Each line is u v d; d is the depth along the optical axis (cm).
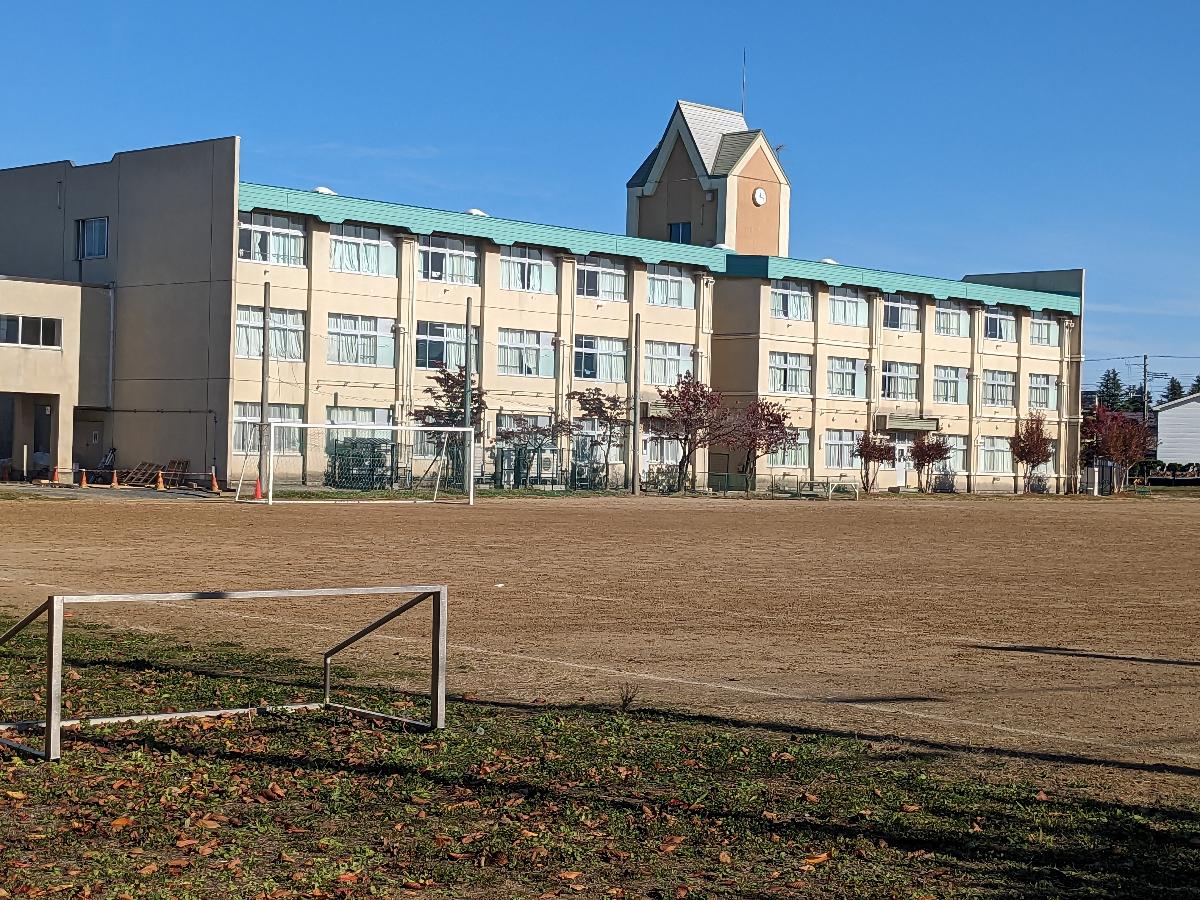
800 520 4619
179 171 5809
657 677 1402
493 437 6594
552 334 6881
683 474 7106
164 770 984
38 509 4134
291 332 5959
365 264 6216
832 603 2105
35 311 5669
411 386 6362
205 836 831
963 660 1554
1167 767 1036
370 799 918
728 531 3888
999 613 2022
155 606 1912
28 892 732
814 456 7794
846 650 1616
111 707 1180
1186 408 13225
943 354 8488
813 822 871
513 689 1323
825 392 7844
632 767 1001
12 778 952
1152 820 887
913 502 6819
